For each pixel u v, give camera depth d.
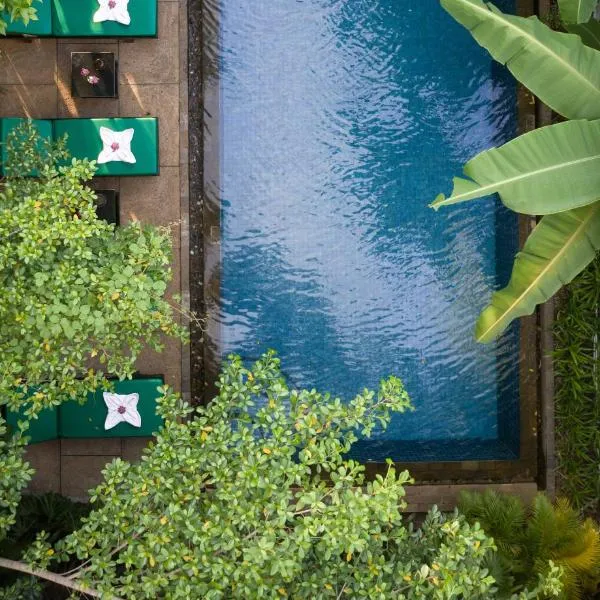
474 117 7.28
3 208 4.26
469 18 4.26
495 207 7.34
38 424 6.29
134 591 4.16
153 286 4.17
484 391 7.45
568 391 6.89
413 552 4.32
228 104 7.14
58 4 6.30
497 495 6.34
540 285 4.79
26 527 5.86
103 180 6.67
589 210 4.64
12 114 6.62
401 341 7.45
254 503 3.76
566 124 4.16
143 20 6.38
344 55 7.20
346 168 7.29
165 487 4.04
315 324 7.39
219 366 7.22
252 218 7.25
